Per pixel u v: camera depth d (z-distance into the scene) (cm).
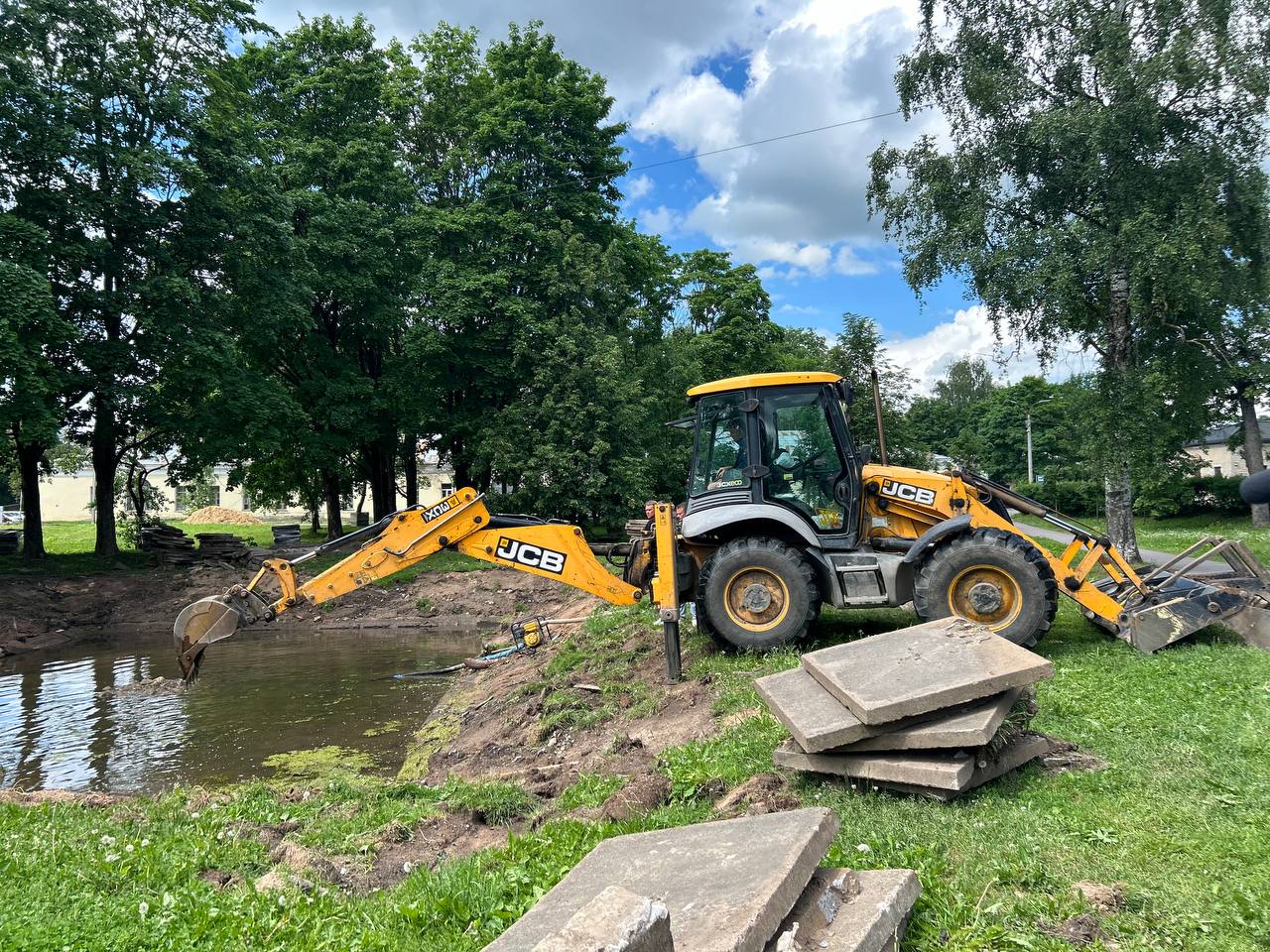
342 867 523
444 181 3147
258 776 848
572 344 2714
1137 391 1584
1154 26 1525
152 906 394
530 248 2981
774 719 644
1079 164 1524
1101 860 385
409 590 2178
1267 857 367
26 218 2022
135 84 2198
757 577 877
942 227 1666
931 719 490
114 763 903
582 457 2667
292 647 1686
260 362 2775
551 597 2075
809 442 928
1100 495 4319
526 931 321
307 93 2773
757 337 3991
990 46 1620
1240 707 590
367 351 3053
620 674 947
